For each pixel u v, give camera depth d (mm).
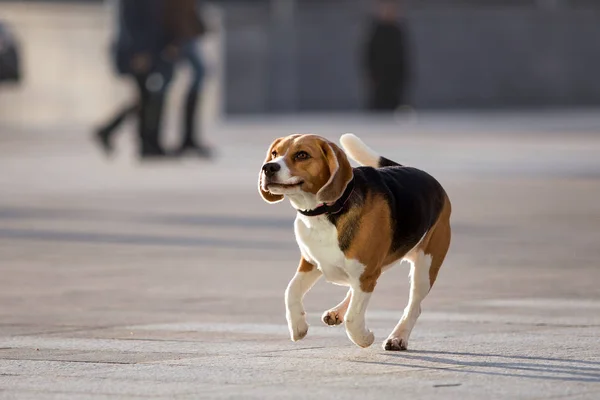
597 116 43469
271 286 11672
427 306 10523
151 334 9336
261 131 36500
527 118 42500
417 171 8852
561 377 7691
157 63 25375
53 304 10719
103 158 27734
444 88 48844
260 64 46969
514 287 11500
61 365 8164
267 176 8016
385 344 8625
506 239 14844
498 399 7094
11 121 34312
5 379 7730
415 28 48719
